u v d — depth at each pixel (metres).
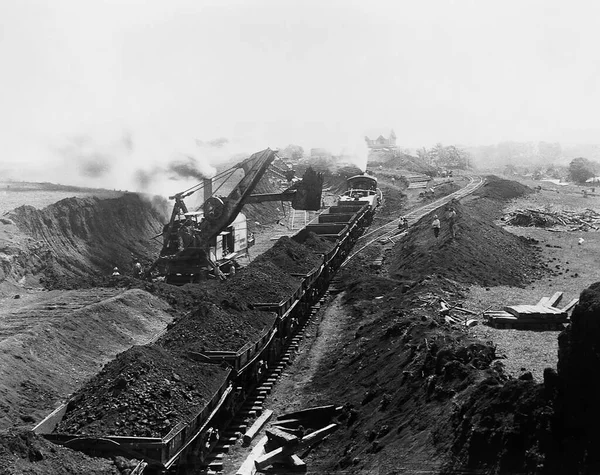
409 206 69.50
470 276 33.84
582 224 53.28
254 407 22.45
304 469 17.42
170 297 34.53
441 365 18.12
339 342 28.78
